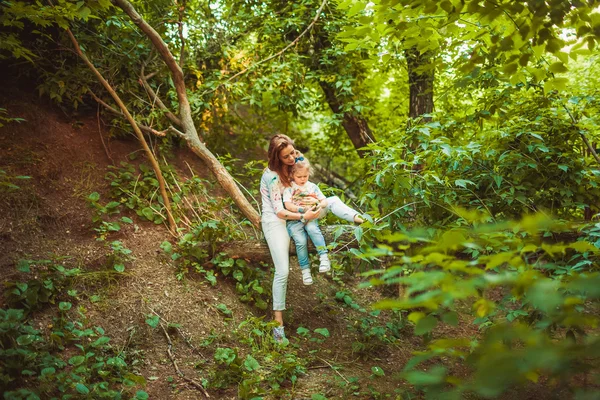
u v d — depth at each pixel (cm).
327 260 394
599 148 464
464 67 292
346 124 709
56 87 494
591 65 581
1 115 469
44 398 289
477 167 424
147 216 476
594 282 124
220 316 415
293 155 406
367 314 490
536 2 236
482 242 184
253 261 491
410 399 333
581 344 123
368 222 303
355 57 639
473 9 261
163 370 349
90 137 523
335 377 366
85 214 454
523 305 338
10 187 423
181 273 432
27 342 301
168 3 529
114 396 297
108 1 372
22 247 397
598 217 430
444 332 461
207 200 545
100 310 377
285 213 398
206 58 618
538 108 439
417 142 453
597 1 249
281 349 389
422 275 136
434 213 419
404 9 303
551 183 421
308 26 596
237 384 342
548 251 156
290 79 589
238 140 677
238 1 663
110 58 522
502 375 121
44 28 493
